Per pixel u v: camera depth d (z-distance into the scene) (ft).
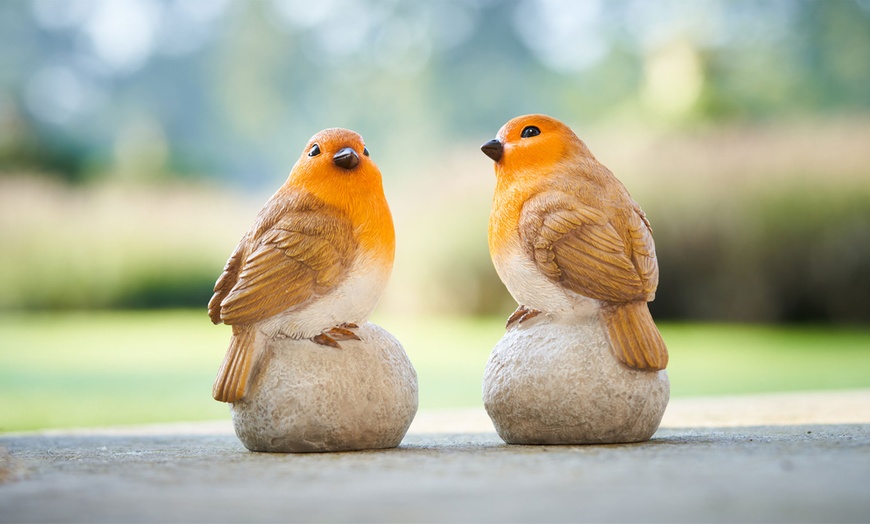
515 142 3.65
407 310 10.65
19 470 3.33
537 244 3.56
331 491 3.05
